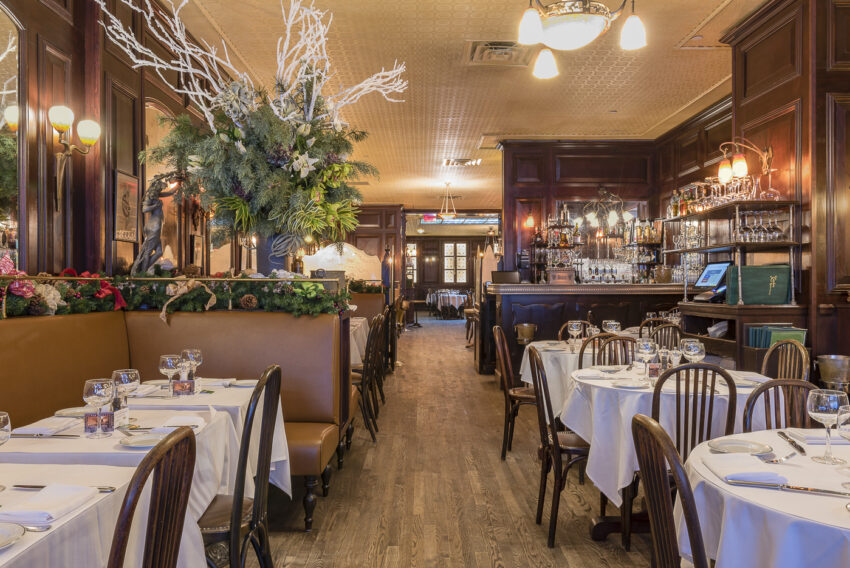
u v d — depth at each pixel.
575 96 7.66
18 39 3.83
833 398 1.95
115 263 4.75
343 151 4.44
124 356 4.06
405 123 8.87
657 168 10.15
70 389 3.48
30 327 3.20
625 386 3.24
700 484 1.87
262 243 4.42
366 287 10.39
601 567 2.99
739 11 5.35
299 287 4.12
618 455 3.18
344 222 4.45
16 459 2.07
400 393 7.55
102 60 4.54
